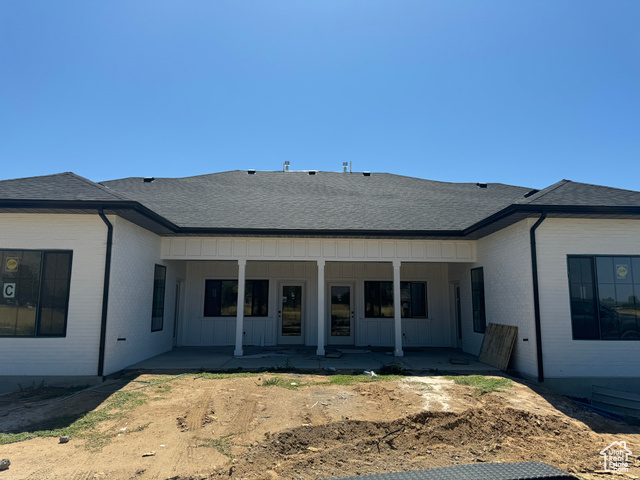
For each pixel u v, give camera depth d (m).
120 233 9.72
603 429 6.91
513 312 10.45
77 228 9.34
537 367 9.31
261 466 5.04
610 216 9.47
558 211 9.02
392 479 3.51
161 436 5.94
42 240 9.27
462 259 12.91
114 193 9.30
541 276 9.61
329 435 5.92
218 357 11.91
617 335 9.48
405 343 15.05
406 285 15.41
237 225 12.07
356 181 17.56
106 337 9.12
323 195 15.46
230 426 6.31
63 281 9.20
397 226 12.40
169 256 12.46
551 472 3.52
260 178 17.47
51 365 8.92
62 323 9.09
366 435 6.01
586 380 9.27
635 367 9.35
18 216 9.32
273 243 12.63
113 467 4.98
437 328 15.18
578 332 9.46
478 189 16.80
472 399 7.68
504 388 8.50
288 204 14.23
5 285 9.12
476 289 12.89
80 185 9.59
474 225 11.17
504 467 3.65
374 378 9.16
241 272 12.47
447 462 5.30
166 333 13.11
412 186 17.08
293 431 5.92
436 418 6.52
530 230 9.70
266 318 14.97
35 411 7.02
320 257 12.66
